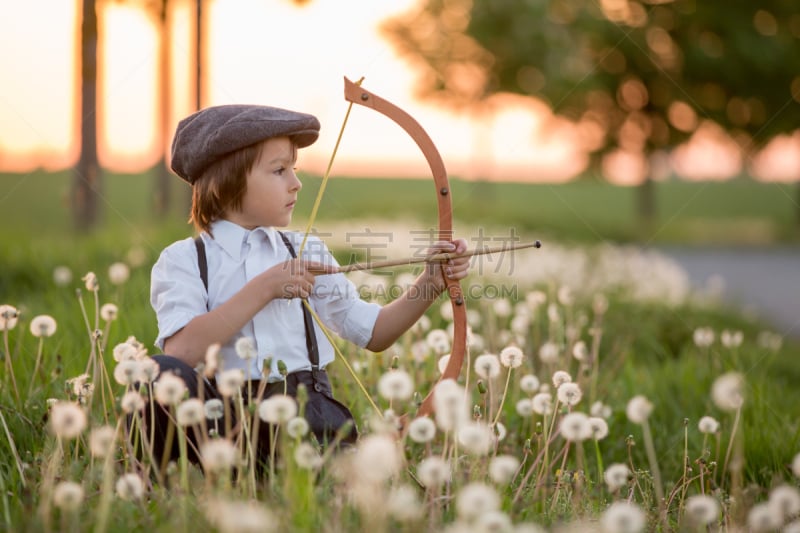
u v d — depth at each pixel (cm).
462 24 2405
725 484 384
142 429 275
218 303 331
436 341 378
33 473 289
